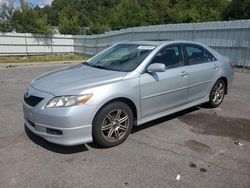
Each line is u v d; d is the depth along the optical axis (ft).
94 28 119.75
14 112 18.66
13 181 10.11
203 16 125.59
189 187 9.82
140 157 12.00
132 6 149.69
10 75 38.73
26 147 12.88
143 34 63.16
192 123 16.34
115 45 17.63
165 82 14.69
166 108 15.33
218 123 16.39
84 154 12.22
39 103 11.85
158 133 14.74
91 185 9.92
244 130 15.33
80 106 11.46
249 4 110.93
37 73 41.29
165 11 132.36
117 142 13.08
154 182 10.11
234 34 44.93
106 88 12.21
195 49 17.60
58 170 10.89
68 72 14.46
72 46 93.97
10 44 80.33
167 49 15.53
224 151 12.67
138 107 13.67
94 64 15.85
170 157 12.02
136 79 13.38
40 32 85.30
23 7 88.17
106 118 12.54
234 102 21.39
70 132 11.44
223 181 10.20
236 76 36.70
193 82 16.67
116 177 10.42
